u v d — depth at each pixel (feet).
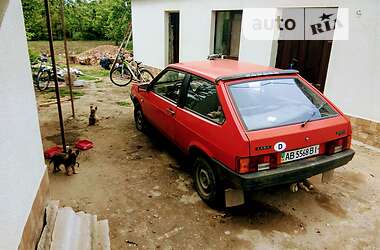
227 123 9.80
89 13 73.20
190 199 11.88
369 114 16.62
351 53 16.84
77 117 21.65
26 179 7.39
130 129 19.44
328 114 11.03
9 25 6.81
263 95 10.82
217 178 10.69
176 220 10.63
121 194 12.12
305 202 11.76
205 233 10.00
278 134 9.46
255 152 9.20
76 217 9.55
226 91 10.43
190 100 12.39
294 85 11.63
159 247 9.36
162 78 15.20
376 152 16.15
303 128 9.96
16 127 6.93
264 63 22.02
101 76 38.19
